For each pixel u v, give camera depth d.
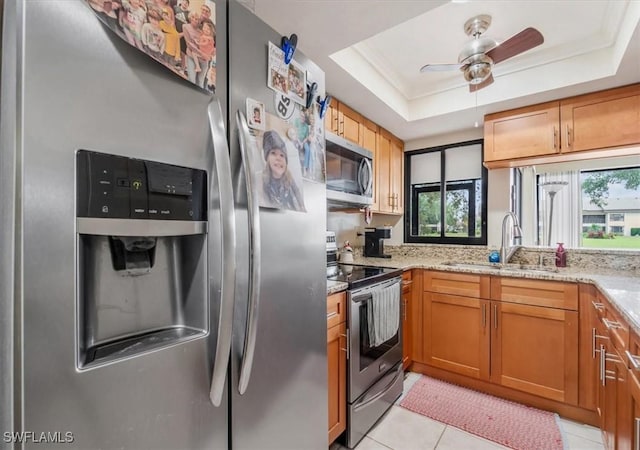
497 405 2.11
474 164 3.01
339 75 1.95
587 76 1.99
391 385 2.07
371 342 1.82
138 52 0.61
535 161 2.49
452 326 2.41
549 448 1.67
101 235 0.58
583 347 1.92
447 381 2.44
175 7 0.68
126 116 0.59
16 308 0.46
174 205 0.66
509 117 2.47
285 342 0.98
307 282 1.08
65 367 0.51
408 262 2.72
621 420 1.28
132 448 0.59
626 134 2.04
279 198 0.94
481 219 2.96
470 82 1.93
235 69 0.83
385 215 3.43
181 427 0.67
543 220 2.94
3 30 0.49
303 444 1.06
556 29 1.84
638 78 1.94
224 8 0.81
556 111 2.28
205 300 0.73
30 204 0.47
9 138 0.47
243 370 0.80
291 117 1.03
